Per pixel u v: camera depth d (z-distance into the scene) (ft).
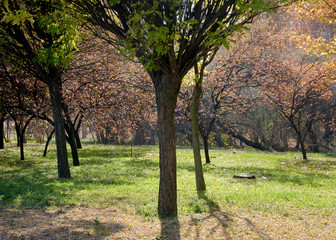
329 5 42.96
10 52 41.27
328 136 114.01
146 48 20.22
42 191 31.17
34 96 61.67
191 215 24.16
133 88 68.54
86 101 61.77
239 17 21.77
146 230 20.51
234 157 77.25
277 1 20.36
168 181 24.20
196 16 20.44
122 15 22.02
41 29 38.88
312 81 71.82
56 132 43.65
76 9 23.70
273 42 72.13
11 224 19.69
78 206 26.03
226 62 68.85
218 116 64.03
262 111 116.26
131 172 49.34
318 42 48.19
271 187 38.06
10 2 27.58
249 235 19.85
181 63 22.33
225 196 31.22
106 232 19.66
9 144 113.50
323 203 28.50
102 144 119.14
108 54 61.36
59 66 37.06
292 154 92.07
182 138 137.80
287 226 21.76
